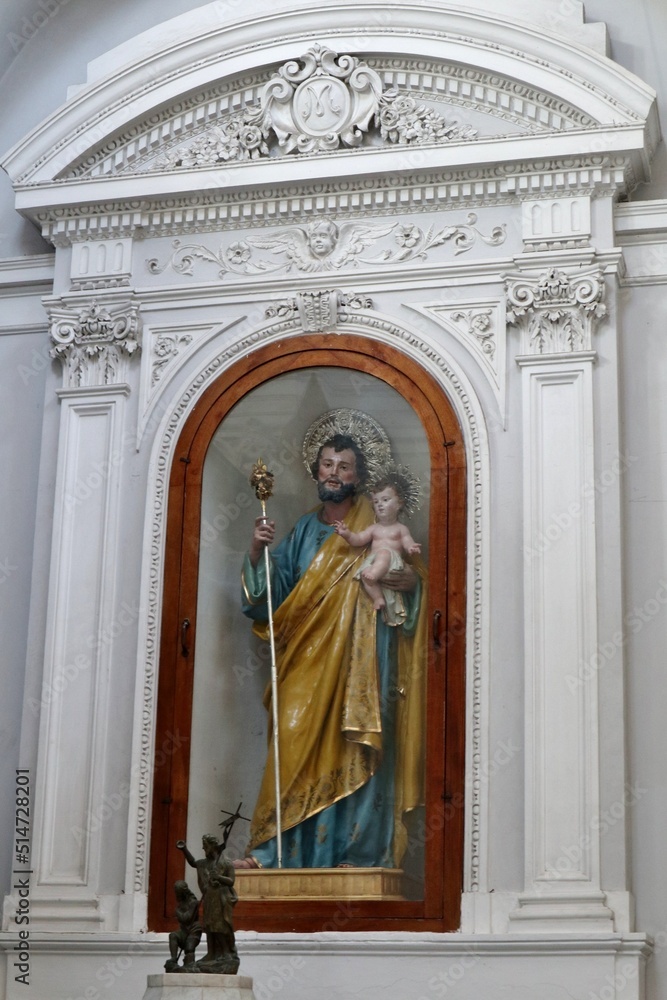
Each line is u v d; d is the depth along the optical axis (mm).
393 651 5664
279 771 5609
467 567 5543
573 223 5785
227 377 6012
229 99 6270
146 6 6648
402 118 6066
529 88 5914
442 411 5758
